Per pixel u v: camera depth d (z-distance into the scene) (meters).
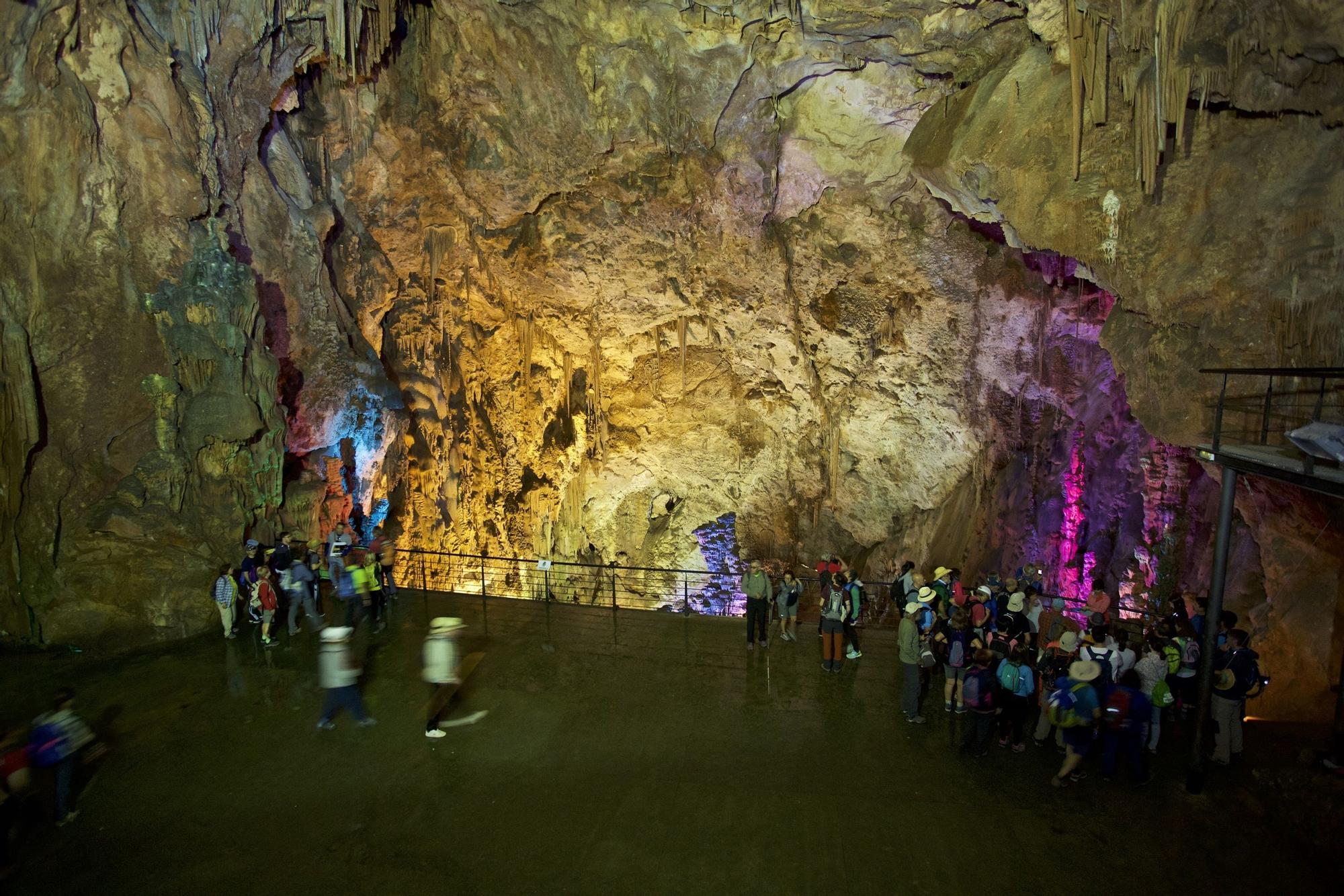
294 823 8.09
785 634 12.66
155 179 12.14
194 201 12.52
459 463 22.73
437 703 9.67
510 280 22.06
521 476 25.19
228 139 13.77
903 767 9.09
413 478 21.30
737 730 9.91
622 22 14.77
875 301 21.81
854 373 23.28
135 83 11.77
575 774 8.95
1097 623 10.25
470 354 23.02
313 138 17.50
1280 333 11.38
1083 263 13.27
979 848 7.73
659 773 8.98
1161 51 10.00
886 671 11.57
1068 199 12.49
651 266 21.23
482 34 15.69
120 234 12.06
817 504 27.25
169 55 12.20
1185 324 12.31
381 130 17.73
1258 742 9.78
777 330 23.02
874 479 25.58
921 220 19.58
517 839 7.87
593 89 16.12
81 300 11.90
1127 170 11.90
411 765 9.12
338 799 8.50
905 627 10.00
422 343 21.45
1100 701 8.47
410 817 8.20
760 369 24.69
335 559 13.28
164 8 12.34
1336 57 9.16
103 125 11.66
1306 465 7.03
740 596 28.94
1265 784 8.30
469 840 7.85
